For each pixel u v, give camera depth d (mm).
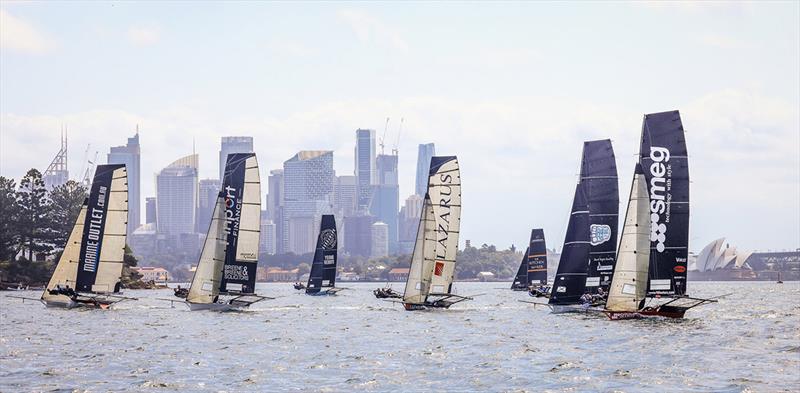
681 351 83938
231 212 132875
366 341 95625
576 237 126125
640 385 64688
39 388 63531
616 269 112188
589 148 125500
